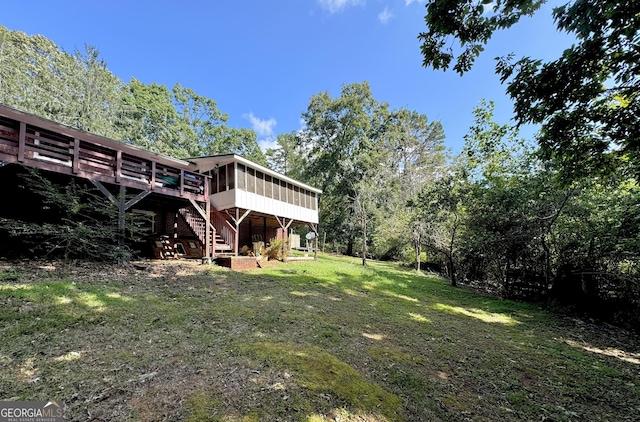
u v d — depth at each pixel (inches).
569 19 121.6
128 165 308.2
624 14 111.1
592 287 284.8
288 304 230.8
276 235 664.4
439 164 950.4
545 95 151.1
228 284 279.6
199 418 80.7
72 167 248.2
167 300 201.2
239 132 1350.9
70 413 80.2
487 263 422.9
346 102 994.1
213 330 156.3
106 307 169.5
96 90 812.0
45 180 235.6
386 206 862.5
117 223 287.6
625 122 150.1
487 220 371.9
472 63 160.2
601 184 266.7
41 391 89.3
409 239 567.2
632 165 199.0
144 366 110.3
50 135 245.1
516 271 363.9
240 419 82.1
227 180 433.7
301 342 152.6
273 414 86.1
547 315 279.4
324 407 93.6
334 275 412.8
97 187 263.0
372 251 861.8
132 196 305.0
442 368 143.6
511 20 140.9
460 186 427.8
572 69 138.0
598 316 271.9
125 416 80.0
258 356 126.3
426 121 1028.5
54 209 298.8
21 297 162.1
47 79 751.1
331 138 1062.4
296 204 591.2
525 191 336.5
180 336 143.6
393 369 135.0
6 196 285.7
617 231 266.7
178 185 353.1
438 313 259.9
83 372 102.4
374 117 1063.6
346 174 984.9
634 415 114.3
